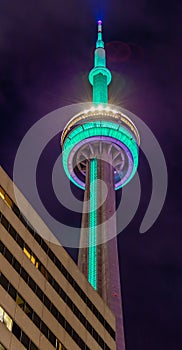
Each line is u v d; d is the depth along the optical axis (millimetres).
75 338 64875
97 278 126250
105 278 125562
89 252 135500
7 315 54312
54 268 66500
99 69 194750
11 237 60031
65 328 63625
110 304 117812
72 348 63406
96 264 130500
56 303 63844
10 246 59219
